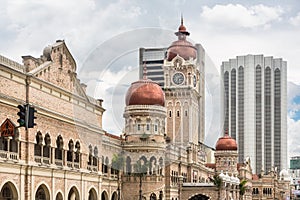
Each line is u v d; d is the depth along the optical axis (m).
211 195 106.81
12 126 44.91
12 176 55.31
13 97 55.75
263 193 185.62
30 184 58.03
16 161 55.72
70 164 68.38
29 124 30.94
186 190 107.00
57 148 65.44
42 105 61.44
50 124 63.06
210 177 134.25
